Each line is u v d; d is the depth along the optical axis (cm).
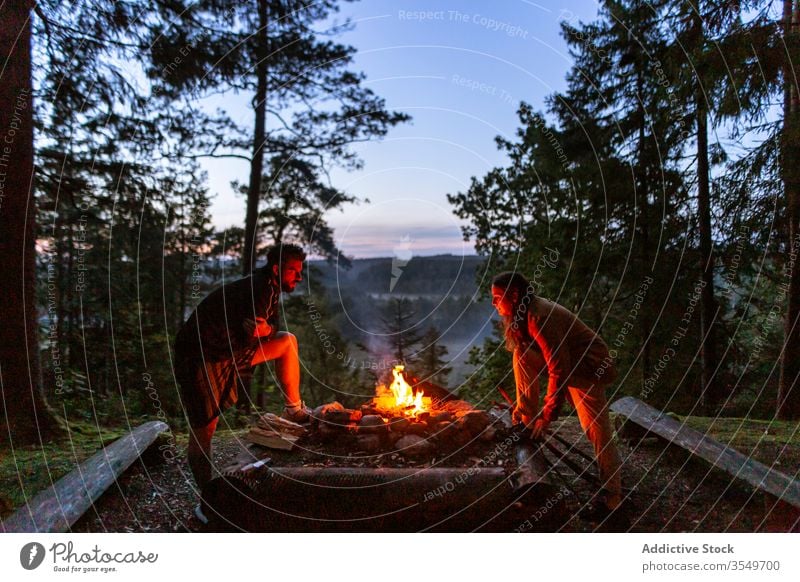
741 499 311
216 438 441
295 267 322
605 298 1077
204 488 273
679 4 739
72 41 554
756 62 598
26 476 344
